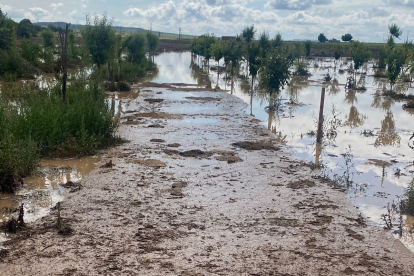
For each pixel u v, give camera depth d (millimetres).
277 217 6859
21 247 5422
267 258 5371
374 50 64812
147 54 68688
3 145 8180
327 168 10164
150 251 5434
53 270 4848
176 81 31328
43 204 7090
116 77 27922
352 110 19719
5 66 26172
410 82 33125
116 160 10008
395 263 5383
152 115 16469
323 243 5918
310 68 49062
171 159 10305
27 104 11742
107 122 11656
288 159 10828
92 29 24516
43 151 9984
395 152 11984
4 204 7020
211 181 8695
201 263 5156
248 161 10438
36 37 64375
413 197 7371
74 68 36031
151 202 7332
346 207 7477
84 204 7098
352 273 5051
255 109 19219
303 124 15969
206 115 17156
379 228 6590
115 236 5867
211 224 6465
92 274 4785
